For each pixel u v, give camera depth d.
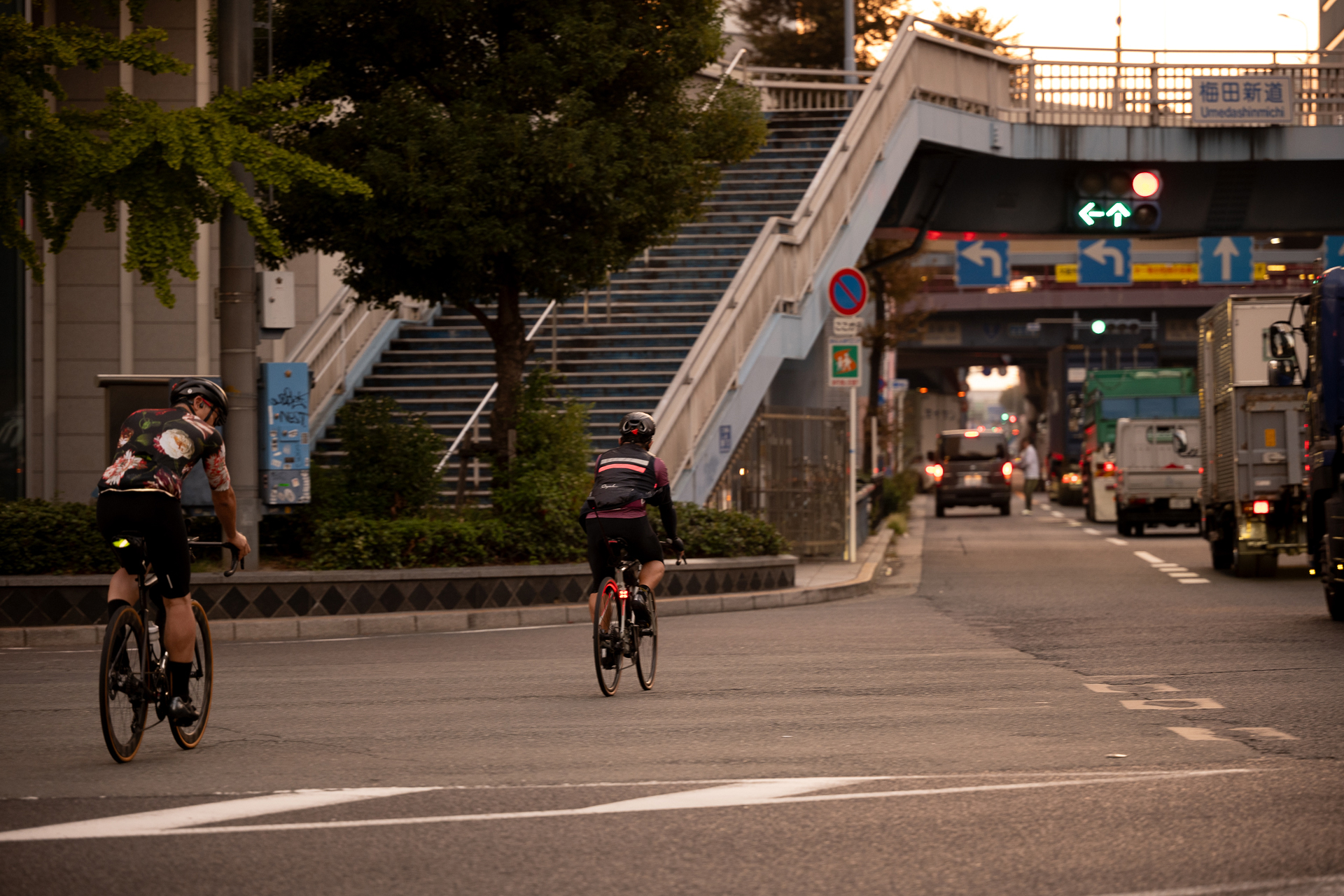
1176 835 8.24
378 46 23.88
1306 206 46.72
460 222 22.45
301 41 23.92
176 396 11.30
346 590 21.19
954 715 12.80
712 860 7.76
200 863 7.75
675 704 13.74
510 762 10.70
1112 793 9.38
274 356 35.03
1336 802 9.06
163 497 10.81
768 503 32.78
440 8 22.91
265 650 18.77
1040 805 9.05
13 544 20.25
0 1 22.30
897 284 59.00
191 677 11.35
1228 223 47.22
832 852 7.92
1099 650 17.78
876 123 37.72
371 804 9.23
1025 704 13.47
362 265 23.72
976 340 108.62
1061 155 43.38
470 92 23.34
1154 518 49.16
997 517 68.94
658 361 31.86
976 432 71.44
